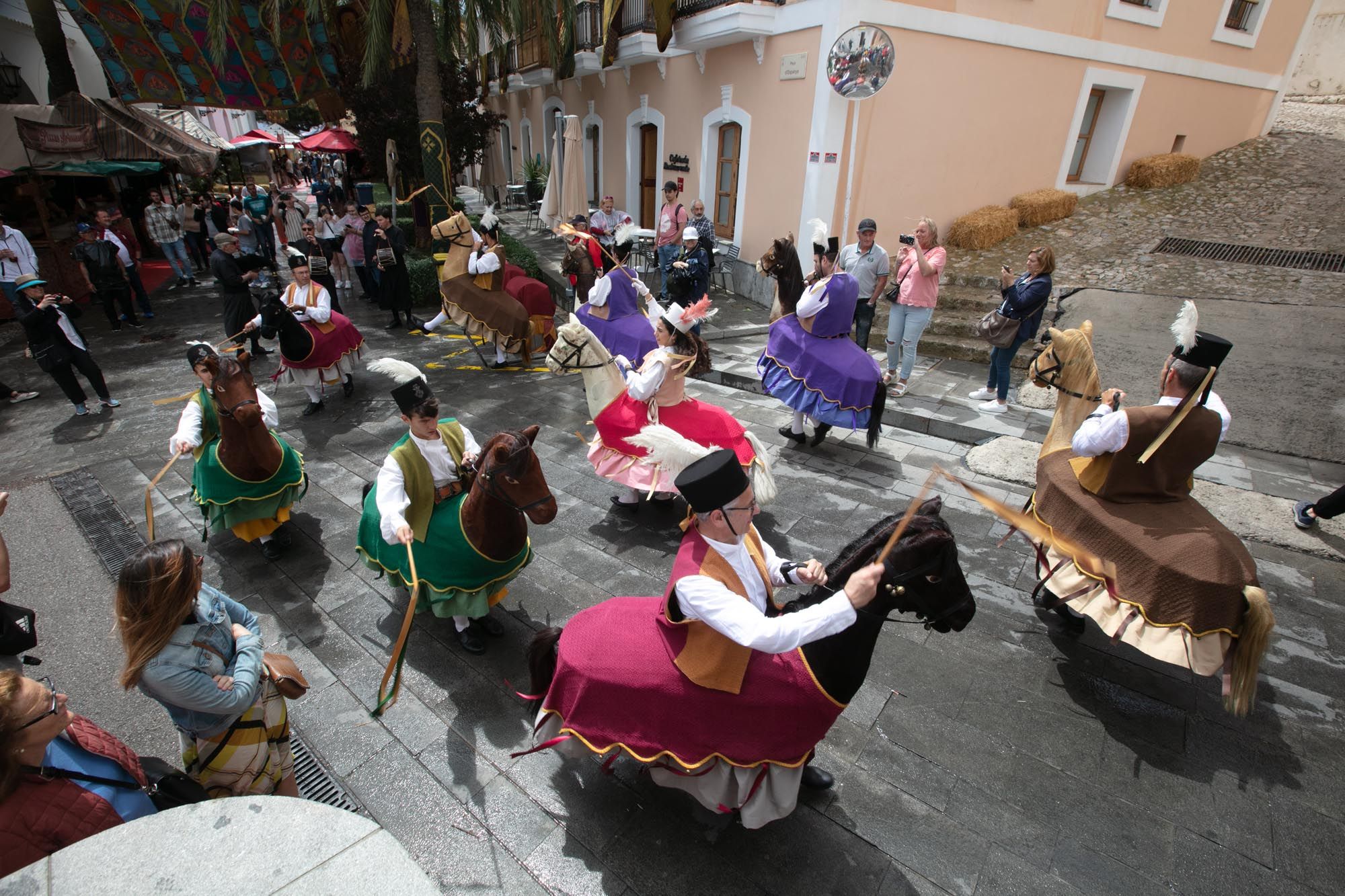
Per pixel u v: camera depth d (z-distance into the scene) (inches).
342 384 328.8
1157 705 143.5
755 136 448.5
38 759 80.4
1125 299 340.5
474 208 820.0
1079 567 142.9
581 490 234.1
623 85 602.5
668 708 100.4
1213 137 546.3
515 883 108.4
